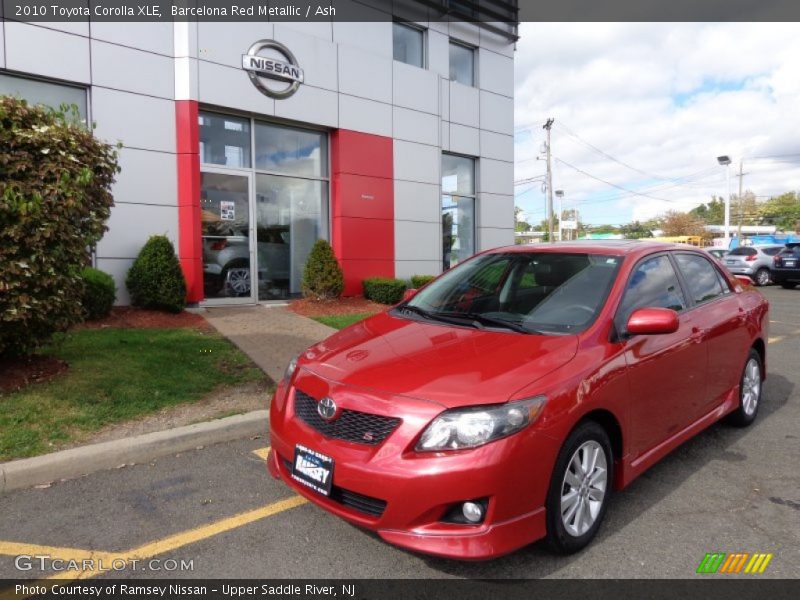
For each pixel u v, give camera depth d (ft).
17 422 14.75
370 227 41.06
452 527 8.66
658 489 12.53
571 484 9.79
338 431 9.66
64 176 15.78
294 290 39.06
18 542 10.45
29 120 16.25
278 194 37.93
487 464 8.52
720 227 254.68
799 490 12.50
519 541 8.82
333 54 38.50
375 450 9.07
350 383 9.95
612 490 10.82
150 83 31.45
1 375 17.53
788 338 31.83
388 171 41.91
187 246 32.65
